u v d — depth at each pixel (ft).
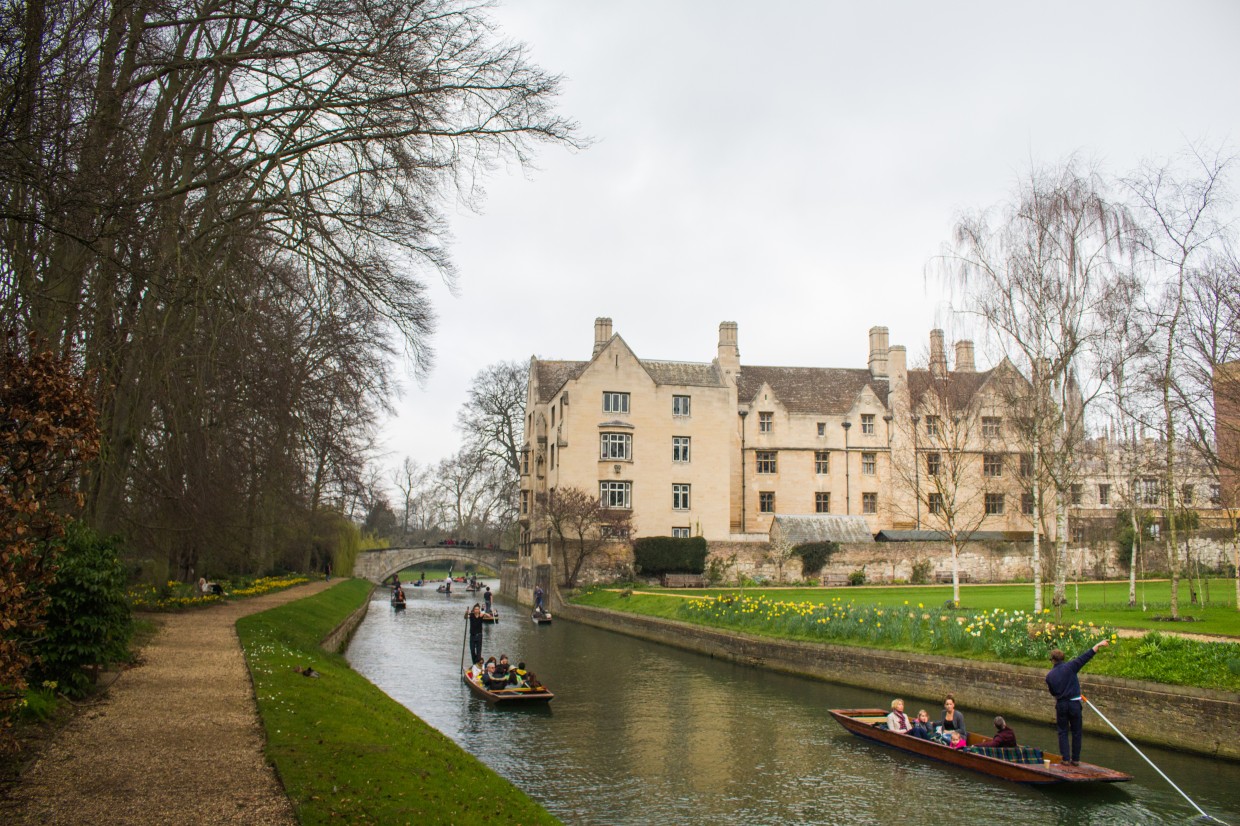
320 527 191.01
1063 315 99.19
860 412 211.61
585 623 157.69
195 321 72.23
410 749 43.73
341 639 114.73
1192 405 86.17
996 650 76.48
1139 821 48.42
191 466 86.22
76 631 46.21
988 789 53.88
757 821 48.57
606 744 64.54
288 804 30.78
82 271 55.88
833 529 192.24
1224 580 156.76
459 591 288.51
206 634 78.84
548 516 186.60
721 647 110.11
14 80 38.88
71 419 33.06
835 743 65.21
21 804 29.58
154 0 52.19
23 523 31.35
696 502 198.08
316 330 94.38
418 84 60.54
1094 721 66.59
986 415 183.32
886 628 90.07
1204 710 59.67
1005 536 196.03
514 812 36.70
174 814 29.19
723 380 205.87
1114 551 171.53
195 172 68.95
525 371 251.60
